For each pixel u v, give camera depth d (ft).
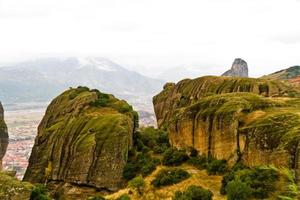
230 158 234.17
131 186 242.78
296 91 375.45
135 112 340.39
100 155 279.08
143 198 234.17
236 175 199.82
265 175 182.60
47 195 230.27
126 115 314.96
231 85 387.34
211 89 397.19
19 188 210.79
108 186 273.33
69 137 302.25
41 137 326.24
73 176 282.36
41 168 311.06
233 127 234.58
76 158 283.79
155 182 241.76
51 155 308.60
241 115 238.27
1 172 239.09
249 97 255.09
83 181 278.26
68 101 354.33
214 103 262.26
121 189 265.13
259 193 175.94
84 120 307.99
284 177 176.86
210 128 253.65
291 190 147.43
